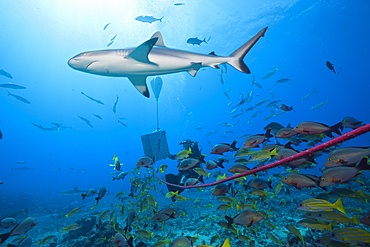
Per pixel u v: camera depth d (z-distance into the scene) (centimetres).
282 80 1397
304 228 603
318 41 4638
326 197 385
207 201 1262
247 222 386
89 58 297
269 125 546
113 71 310
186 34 3609
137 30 3512
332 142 62
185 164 475
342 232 278
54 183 6706
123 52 302
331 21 3925
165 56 323
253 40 336
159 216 454
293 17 3653
